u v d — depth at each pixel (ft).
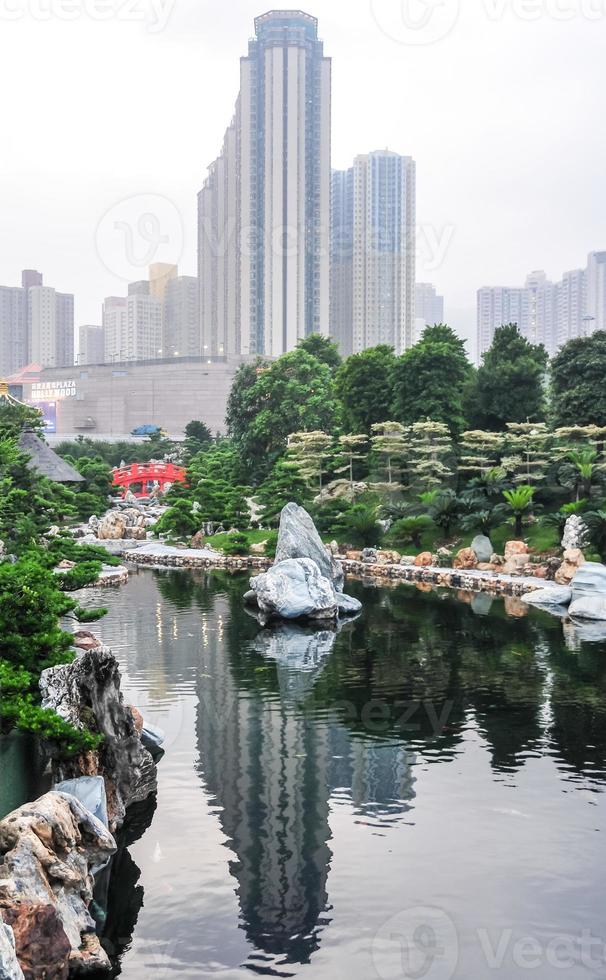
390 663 134.72
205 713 108.78
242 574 238.48
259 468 355.77
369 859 70.49
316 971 55.98
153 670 130.52
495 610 181.16
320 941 59.21
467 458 267.80
